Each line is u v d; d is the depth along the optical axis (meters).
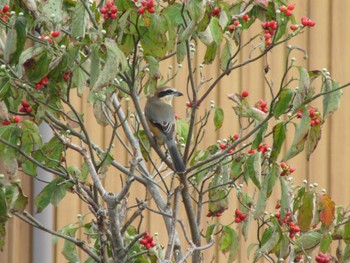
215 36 10.34
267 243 10.56
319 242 10.97
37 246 15.71
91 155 10.32
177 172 10.77
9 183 10.28
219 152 11.62
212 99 16.62
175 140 12.76
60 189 11.36
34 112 11.23
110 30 9.71
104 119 11.05
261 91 16.97
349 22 17.66
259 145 11.32
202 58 16.52
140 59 10.95
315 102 17.34
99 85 9.12
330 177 17.48
